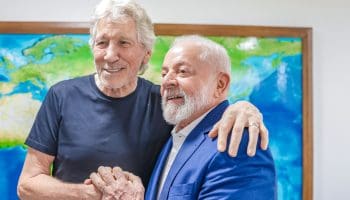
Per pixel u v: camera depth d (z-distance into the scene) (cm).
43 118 135
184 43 121
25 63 188
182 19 194
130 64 126
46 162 135
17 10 191
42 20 191
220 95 121
